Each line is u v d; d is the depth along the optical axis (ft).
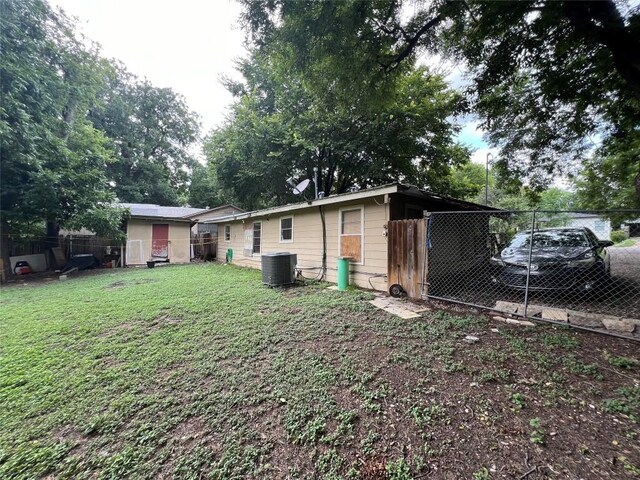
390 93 18.54
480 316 13.53
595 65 16.65
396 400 7.06
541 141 28.78
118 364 9.41
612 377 7.80
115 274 31.78
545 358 8.96
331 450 5.57
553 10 12.84
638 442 5.47
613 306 14.46
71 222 33.12
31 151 27.35
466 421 6.22
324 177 50.67
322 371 8.55
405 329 11.93
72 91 36.78
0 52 25.09
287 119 43.14
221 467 5.24
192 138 101.71
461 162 44.42
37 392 7.79
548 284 15.83
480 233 26.13
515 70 17.90
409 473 4.96
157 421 6.54
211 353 10.09
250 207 58.75
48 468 5.33
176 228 46.50
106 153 39.70
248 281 25.25
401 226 17.99
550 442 5.53
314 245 26.32
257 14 14.23
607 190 38.06
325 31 14.26
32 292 22.13
